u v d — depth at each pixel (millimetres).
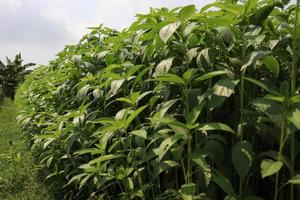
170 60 2781
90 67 4207
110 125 3197
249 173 2637
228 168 2688
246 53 2752
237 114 2723
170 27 2613
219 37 2762
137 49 3881
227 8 2617
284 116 2248
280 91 2395
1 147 8812
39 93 7234
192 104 2658
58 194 4988
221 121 2875
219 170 2650
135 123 3645
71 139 3975
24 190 5727
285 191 2668
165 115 2826
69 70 5086
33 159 6766
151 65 3039
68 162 4684
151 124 3131
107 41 4191
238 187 2740
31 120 6930
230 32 2609
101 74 3588
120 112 3049
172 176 3186
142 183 3445
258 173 2699
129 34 4027
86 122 3914
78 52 4918
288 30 2430
